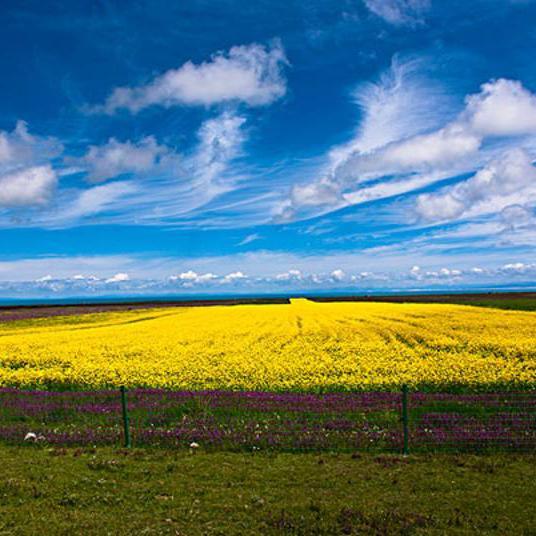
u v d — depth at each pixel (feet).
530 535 27.61
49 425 51.01
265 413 51.42
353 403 53.16
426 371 68.23
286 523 29.01
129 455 41.47
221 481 35.45
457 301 262.88
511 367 68.74
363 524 28.84
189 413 52.95
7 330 152.25
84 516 30.37
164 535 28.02
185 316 187.32
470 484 34.22
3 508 31.68
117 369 74.59
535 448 40.73
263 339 106.73
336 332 118.42
